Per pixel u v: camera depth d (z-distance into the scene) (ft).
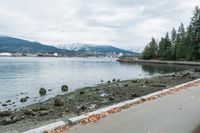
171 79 100.12
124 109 34.53
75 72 180.96
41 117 36.73
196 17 250.98
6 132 27.48
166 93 49.32
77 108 43.32
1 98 69.87
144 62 353.10
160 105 37.40
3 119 37.86
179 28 305.12
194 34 252.21
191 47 254.68
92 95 61.41
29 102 62.08
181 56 282.15
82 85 100.12
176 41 306.14
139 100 40.83
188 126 26.61
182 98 43.68
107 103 47.83
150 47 368.07
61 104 47.42
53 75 154.71
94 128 25.71
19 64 294.05
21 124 31.76
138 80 103.71
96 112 31.83
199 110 34.19
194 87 59.67
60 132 24.49
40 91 78.18
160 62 312.71
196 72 148.56
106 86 84.99
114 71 191.93
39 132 24.39
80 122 27.81
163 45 330.75
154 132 24.50
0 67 225.76
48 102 55.98
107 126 26.40
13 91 84.89
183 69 206.80
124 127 26.07
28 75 152.05
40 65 281.13
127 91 64.59
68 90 84.53
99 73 171.63
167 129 25.46
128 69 217.15
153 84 79.10
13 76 143.33
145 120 28.81
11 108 53.98
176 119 29.32
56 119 33.81
